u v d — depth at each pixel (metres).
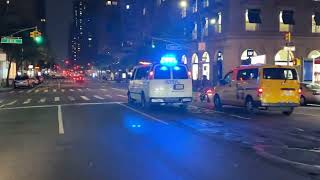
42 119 18.33
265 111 22.28
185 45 64.88
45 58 129.75
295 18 53.03
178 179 7.85
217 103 23.62
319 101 27.50
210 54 58.16
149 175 8.16
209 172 8.42
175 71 22.81
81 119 18.22
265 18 52.41
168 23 74.31
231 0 51.81
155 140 12.49
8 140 12.55
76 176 8.12
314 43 53.47
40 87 65.44
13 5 85.88
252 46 52.25
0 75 84.56
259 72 20.06
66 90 53.22
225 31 53.28
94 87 64.75
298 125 16.31
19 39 53.28
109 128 15.23
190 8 65.62
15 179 7.90
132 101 26.72
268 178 7.96
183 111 22.02
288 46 40.03
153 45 73.50
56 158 9.88
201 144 11.79
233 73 22.25
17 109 24.09
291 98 20.14
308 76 38.28
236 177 8.02
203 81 54.06
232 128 15.28
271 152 10.64
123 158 9.86
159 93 22.59
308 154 10.40
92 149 11.03
